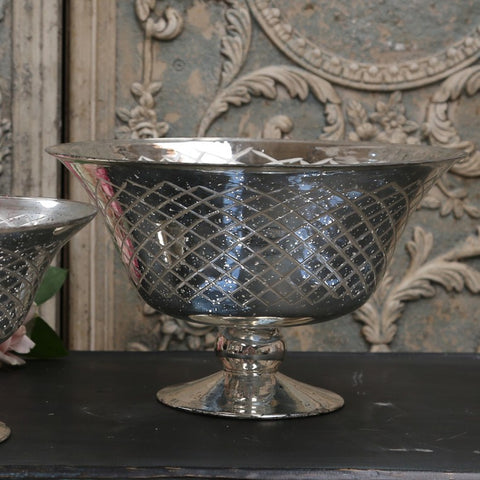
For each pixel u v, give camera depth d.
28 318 1.27
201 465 0.95
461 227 1.61
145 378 1.27
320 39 1.56
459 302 1.62
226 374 1.14
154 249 1.05
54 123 1.51
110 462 0.95
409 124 1.58
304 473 0.94
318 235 1.01
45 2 1.49
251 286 1.02
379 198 1.02
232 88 1.56
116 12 1.53
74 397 1.17
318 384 1.25
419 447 1.01
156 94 1.55
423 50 1.57
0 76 1.51
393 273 1.61
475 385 1.26
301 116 1.58
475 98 1.58
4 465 0.94
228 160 1.26
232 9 1.54
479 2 1.57
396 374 1.31
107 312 1.57
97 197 1.08
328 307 1.06
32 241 0.90
